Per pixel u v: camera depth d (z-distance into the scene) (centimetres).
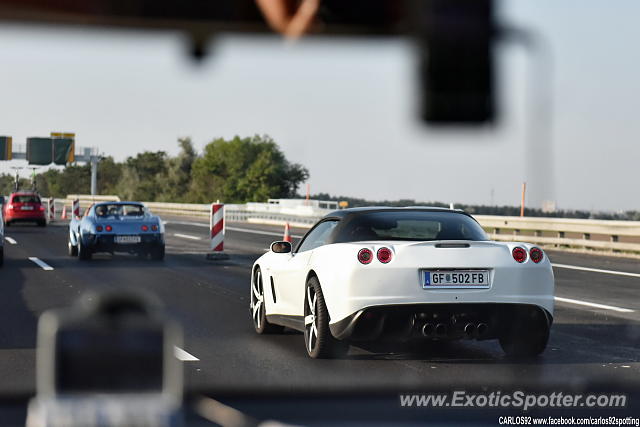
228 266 3672
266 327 1733
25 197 8000
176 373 119
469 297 1353
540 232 5378
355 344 1595
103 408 115
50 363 114
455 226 1497
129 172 15750
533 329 1411
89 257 3984
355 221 1494
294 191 15150
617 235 4609
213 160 15112
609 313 2142
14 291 2603
